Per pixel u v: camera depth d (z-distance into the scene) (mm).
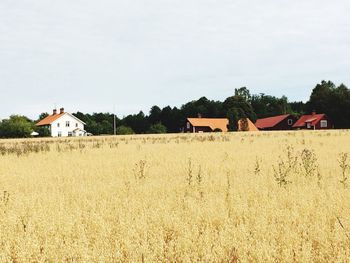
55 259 5324
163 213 7020
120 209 7477
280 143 27953
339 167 13531
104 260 5133
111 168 14781
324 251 5340
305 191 8922
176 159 17672
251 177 11375
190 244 5625
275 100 161875
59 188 10508
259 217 6699
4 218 6961
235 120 90188
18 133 83125
